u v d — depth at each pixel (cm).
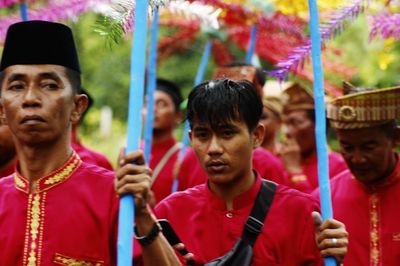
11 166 843
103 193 656
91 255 642
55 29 652
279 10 921
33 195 657
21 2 813
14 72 646
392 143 787
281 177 977
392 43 908
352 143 773
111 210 650
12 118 646
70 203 652
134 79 580
